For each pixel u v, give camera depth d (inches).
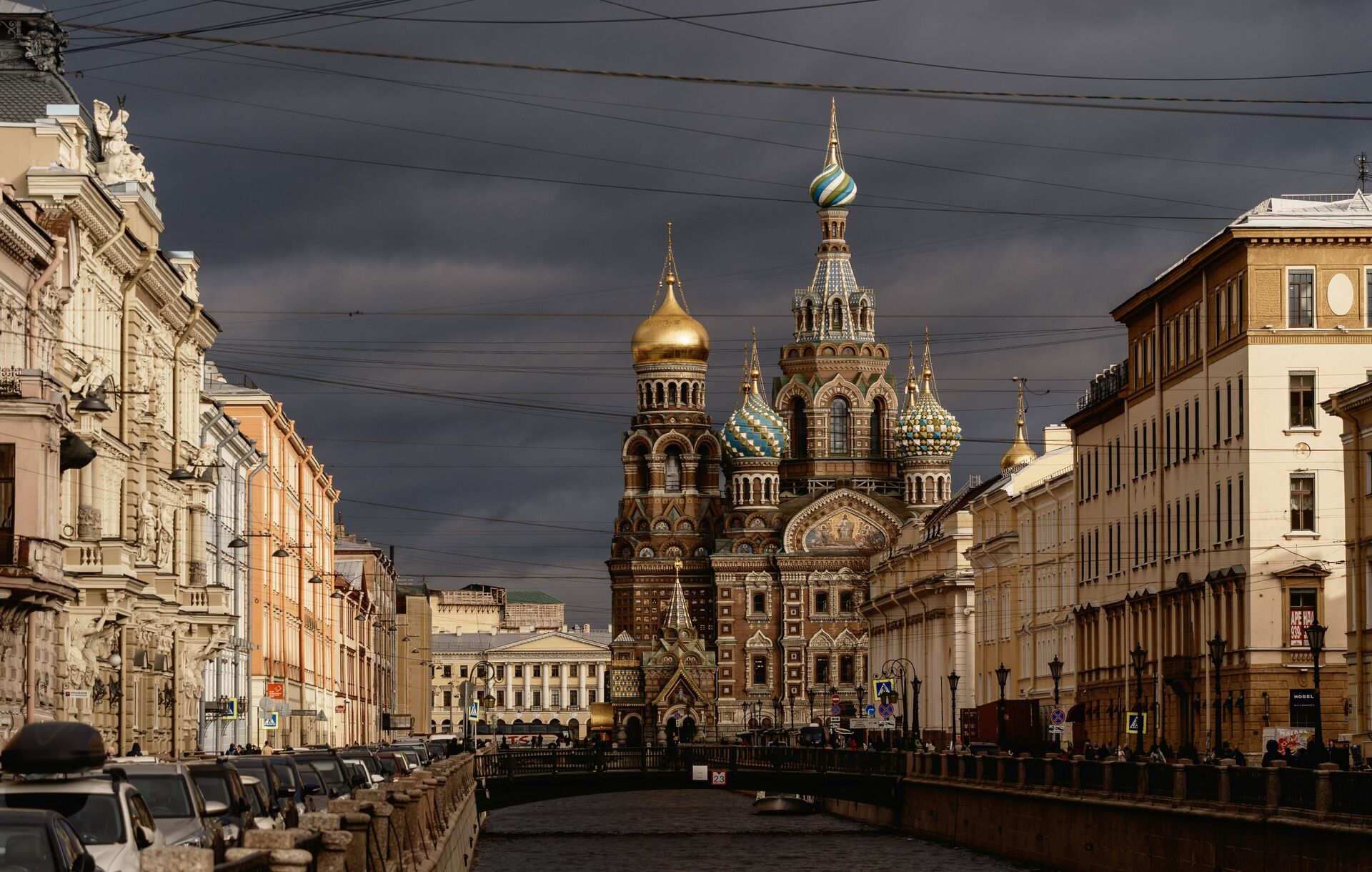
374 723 7263.8
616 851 3858.3
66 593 2235.5
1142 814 2600.9
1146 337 4158.5
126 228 2610.7
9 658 2144.4
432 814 2124.8
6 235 2113.7
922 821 4106.8
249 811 1432.1
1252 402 3467.0
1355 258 3481.8
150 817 1147.3
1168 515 3976.4
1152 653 4035.4
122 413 2682.1
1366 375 3464.6
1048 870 3088.1
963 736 5098.4
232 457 3873.0
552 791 4392.2
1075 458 4781.0
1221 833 2290.8
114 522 2640.3
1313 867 2007.9
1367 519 3043.8
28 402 2130.9
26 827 954.7
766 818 5152.6
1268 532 3447.3
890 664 7780.5
